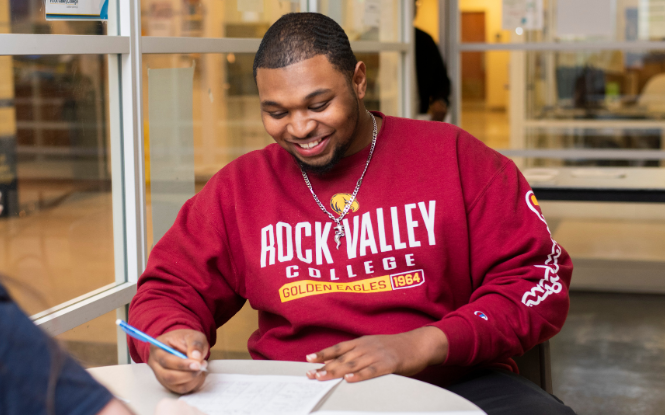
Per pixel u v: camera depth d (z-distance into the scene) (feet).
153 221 5.38
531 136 13.47
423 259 3.94
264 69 3.78
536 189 13.53
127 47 4.85
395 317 3.89
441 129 4.24
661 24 12.51
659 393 8.20
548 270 3.91
